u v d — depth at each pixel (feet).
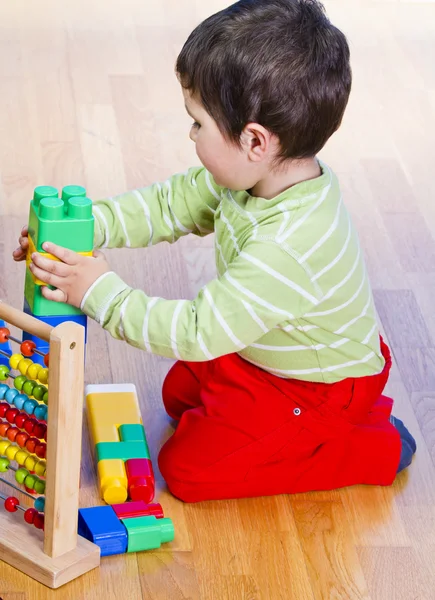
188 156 8.74
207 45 4.62
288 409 5.44
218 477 5.44
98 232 5.52
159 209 5.64
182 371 5.97
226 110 4.66
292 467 5.54
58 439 4.48
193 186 5.60
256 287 4.83
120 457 5.46
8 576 4.86
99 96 9.34
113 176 8.30
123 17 10.69
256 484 5.51
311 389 5.42
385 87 10.19
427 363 6.75
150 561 5.06
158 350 4.98
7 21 10.25
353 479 5.67
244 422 5.45
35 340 4.98
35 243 4.76
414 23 11.51
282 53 4.58
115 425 5.72
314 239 4.87
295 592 4.99
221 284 4.91
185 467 5.43
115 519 5.09
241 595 4.94
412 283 7.51
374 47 10.88
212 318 4.88
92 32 10.32
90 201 4.71
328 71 4.70
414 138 9.43
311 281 4.92
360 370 5.43
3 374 4.75
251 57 4.56
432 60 10.85
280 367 5.36
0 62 9.56
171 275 7.32
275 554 5.20
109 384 6.06
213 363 5.68
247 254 4.86
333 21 11.25
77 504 4.79
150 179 8.35
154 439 5.93
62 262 4.75
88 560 4.91
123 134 8.86
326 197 4.94
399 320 7.11
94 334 6.63
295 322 5.11
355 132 9.34
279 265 4.83
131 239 5.65
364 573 5.14
